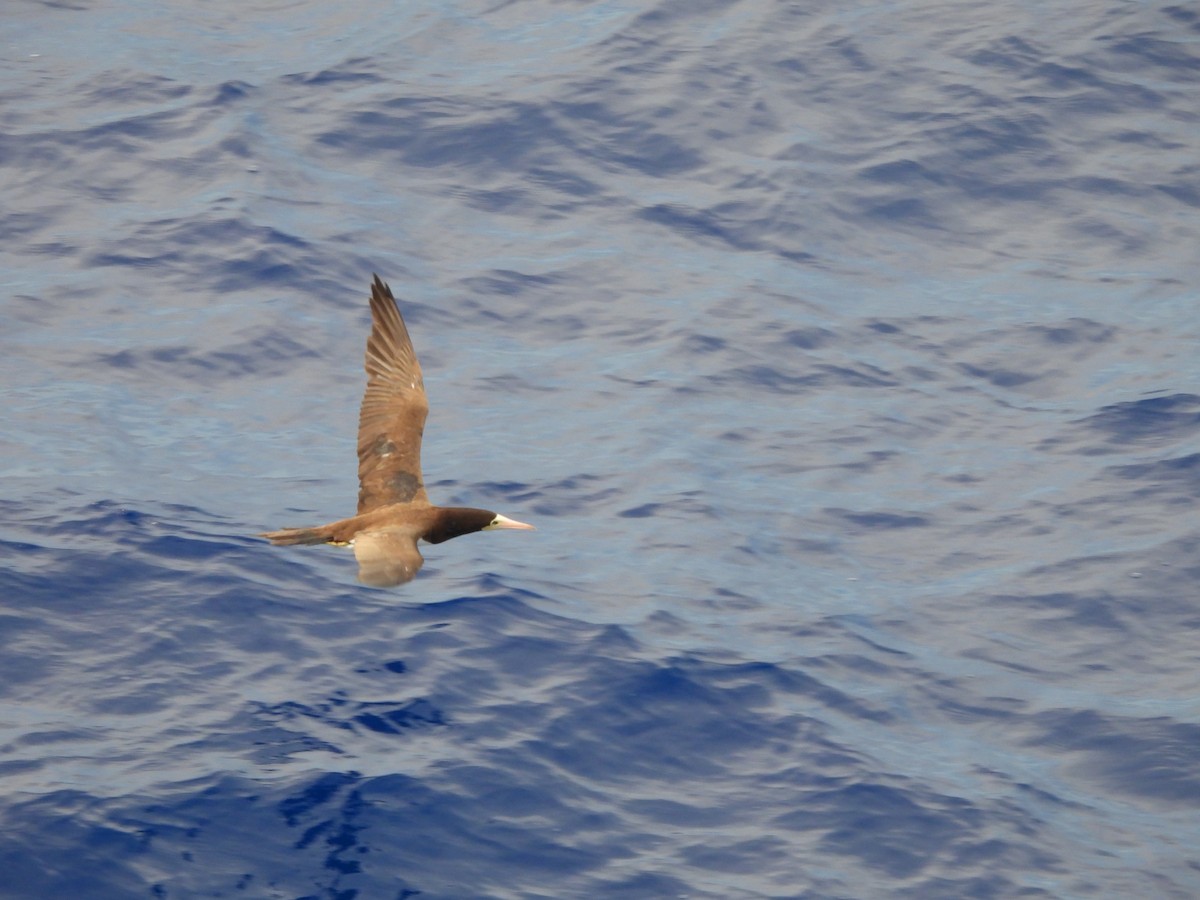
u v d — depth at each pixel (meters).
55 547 43.75
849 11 79.44
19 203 63.66
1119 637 44.22
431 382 55.41
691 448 52.62
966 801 37.25
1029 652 43.59
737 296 61.00
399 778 36.28
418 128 69.94
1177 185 68.75
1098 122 72.06
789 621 44.16
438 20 79.62
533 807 36.00
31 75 73.25
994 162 69.44
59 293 58.22
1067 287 62.94
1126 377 57.53
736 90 72.69
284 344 56.22
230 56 76.25
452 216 64.81
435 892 33.31
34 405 51.91
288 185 65.50
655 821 36.06
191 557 43.91
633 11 79.12
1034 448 53.69
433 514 28.28
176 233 61.81
